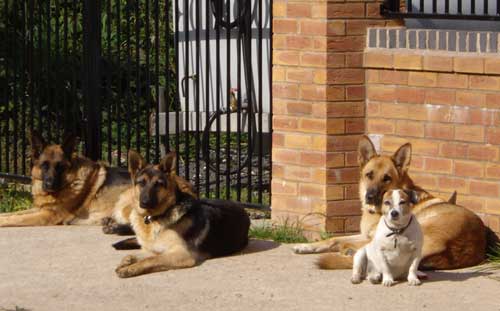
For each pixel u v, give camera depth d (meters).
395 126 8.83
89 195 10.02
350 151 8.99
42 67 12.34
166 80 10.48
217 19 9.99
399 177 8.29
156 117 10.46
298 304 6.95
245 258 8.38
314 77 8.93
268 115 10.98
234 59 11.36
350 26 8.84
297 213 9.22
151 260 7.93
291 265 8.09
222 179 11.68
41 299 7.18
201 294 7.26
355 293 7.20
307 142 9.06
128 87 10.70
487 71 8.22
